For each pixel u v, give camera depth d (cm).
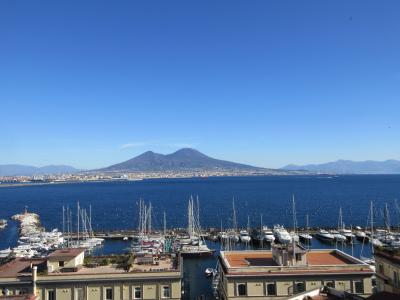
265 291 7031
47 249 16938
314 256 8219
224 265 7656
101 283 7119
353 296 5397
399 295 5072
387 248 7056
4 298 5806
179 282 7119
